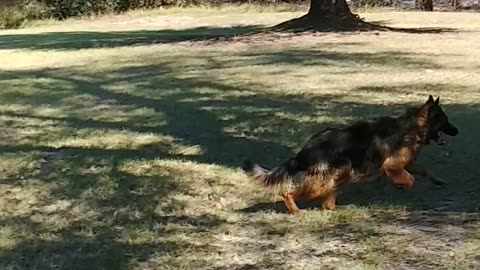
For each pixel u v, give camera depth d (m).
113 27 28.05
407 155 5.47
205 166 6.86
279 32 20.02
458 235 4.84
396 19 24.77
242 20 28.03
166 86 11.88
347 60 14.38
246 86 11.63
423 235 4.86
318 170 5.17
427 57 14.54
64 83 12.62
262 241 4.87
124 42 20.31
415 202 5.61
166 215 5.49
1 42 22.31
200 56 15.95
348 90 10.98
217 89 11.40
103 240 4.98
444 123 5.66
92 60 16.12
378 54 15.19
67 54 17.58
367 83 11.59
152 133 8.38
